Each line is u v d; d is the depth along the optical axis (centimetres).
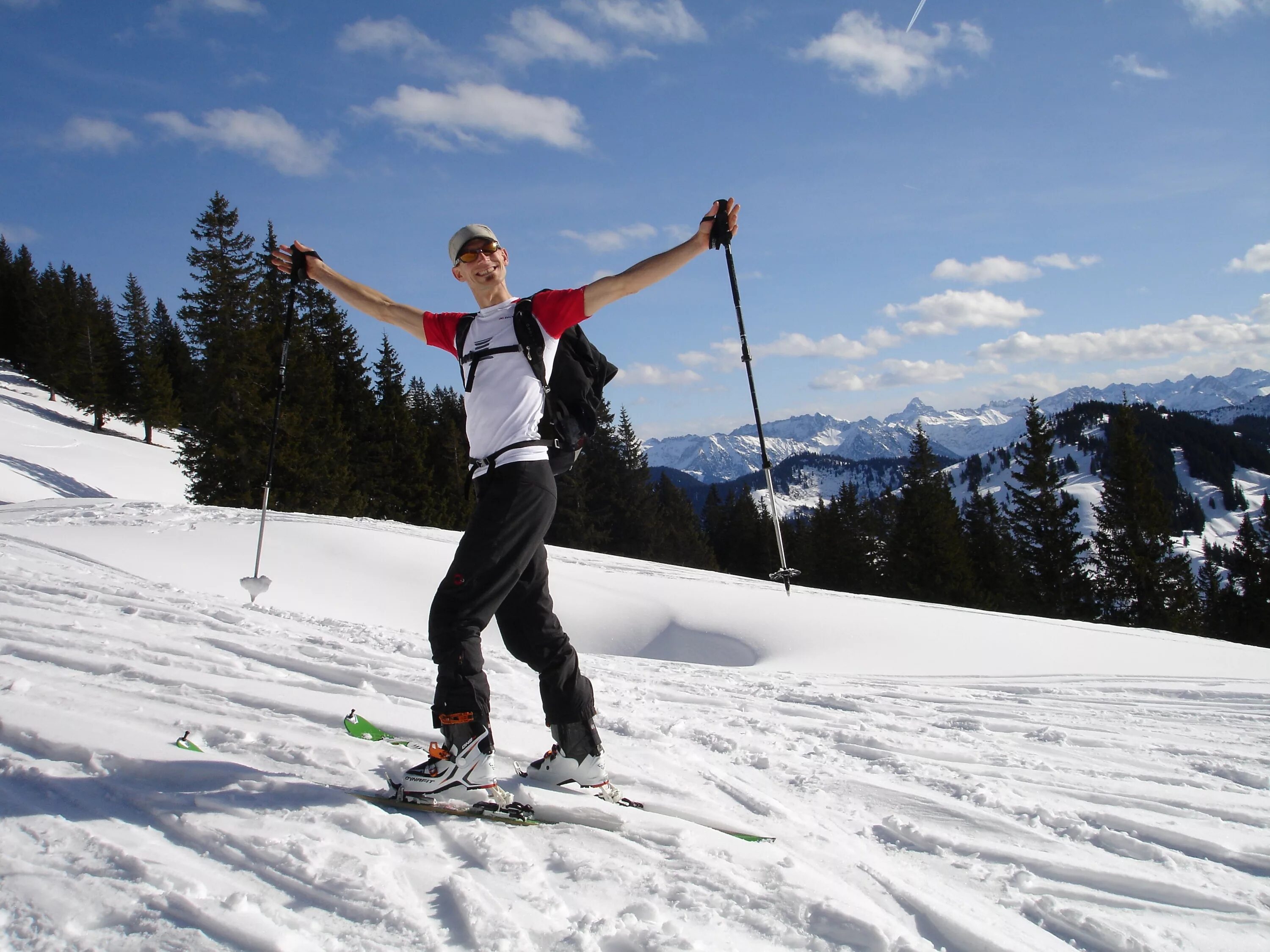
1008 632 1161
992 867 246
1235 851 262
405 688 408
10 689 318
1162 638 1179
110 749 259
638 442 5000
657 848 228
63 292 6912
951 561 3847
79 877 187
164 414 5297
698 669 702
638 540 4916
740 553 5888
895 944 185
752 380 426
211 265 3712
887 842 262
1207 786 344
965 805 295
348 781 253
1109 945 206
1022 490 3947
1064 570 3812
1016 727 457
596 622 1220
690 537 5453
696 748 356
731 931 187
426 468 4312
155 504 1578
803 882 213
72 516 1395
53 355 5566
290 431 3216
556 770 273
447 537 1550
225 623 540
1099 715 512
